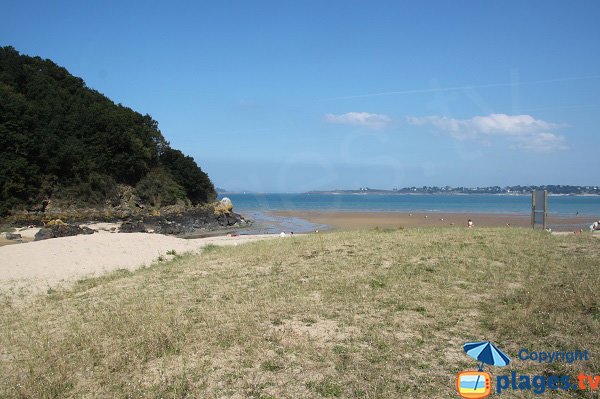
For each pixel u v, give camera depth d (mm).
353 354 7031
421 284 11031
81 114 65938
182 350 7477
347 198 156875
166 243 25656
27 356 7922
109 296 12305
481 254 13891
